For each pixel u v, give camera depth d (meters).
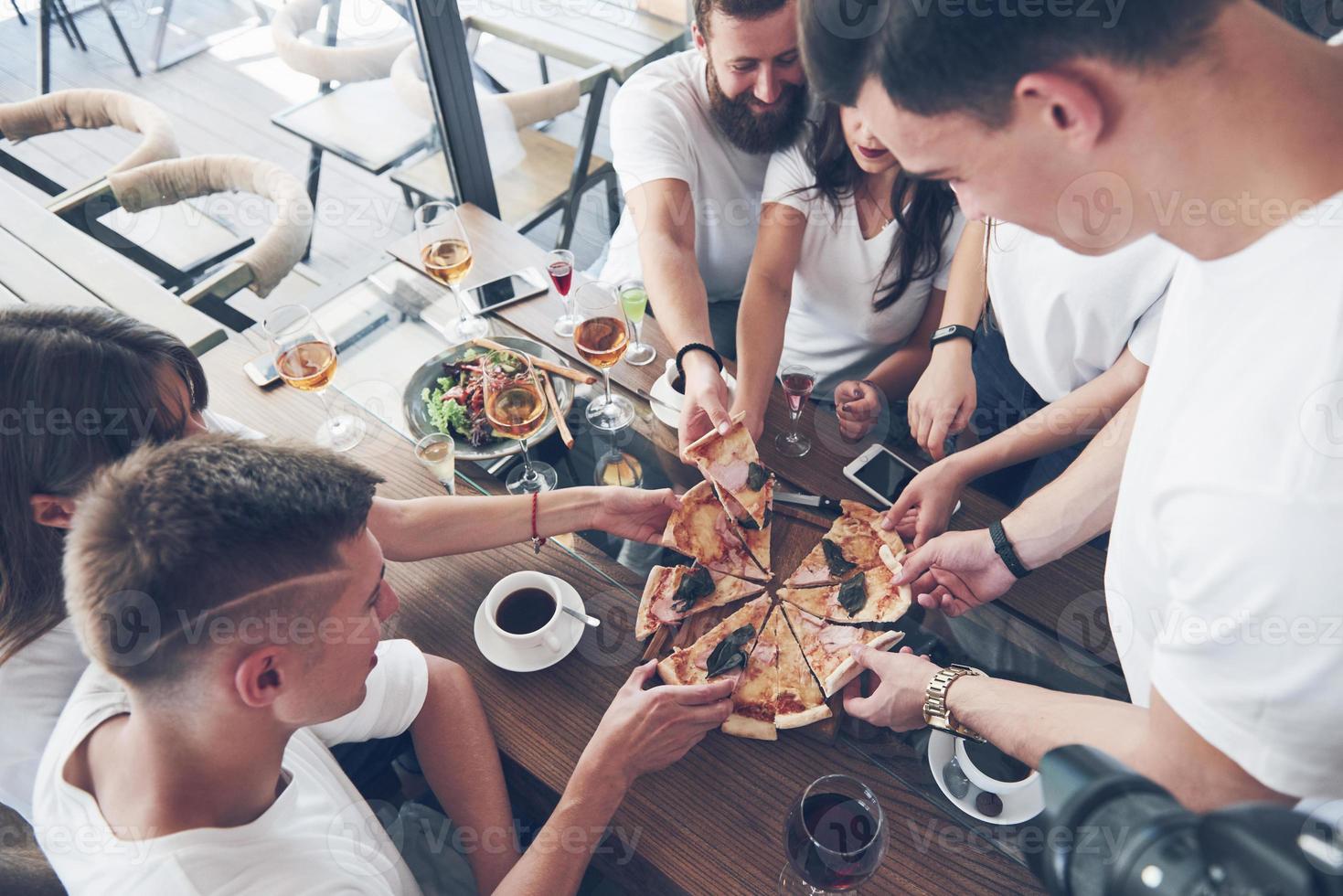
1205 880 0.41
